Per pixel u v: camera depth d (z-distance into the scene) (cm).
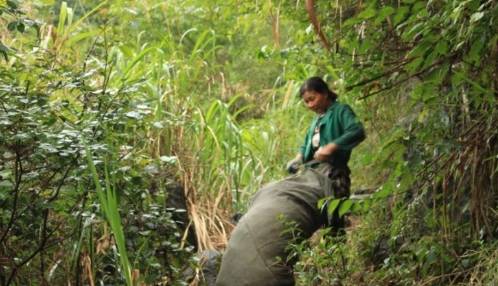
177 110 582
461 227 383
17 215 312
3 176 304
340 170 457
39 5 499
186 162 550
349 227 515
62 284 365
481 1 283
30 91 323
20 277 341
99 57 547
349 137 453
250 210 442
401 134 330
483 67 308
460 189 382
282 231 425
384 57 351
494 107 324
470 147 346
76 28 569
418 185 386
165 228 353
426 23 283
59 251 366
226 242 532
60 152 299
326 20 427
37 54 386
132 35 719
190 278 462
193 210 533
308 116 725
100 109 328
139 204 337
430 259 371
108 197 288
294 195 441
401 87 489
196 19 777
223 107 605
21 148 298
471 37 284
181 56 669
